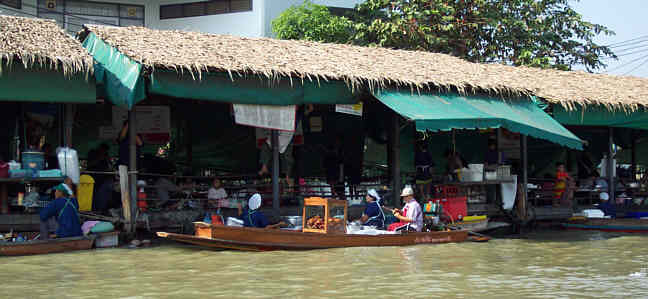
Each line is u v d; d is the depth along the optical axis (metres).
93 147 15.74
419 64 16.03
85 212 11.95
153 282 8.17
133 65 11.91
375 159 18.64
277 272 8.89
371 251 10.98
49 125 14.31
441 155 18.75
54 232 11.34
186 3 25.56
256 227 11.55
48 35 11.96
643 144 20.75
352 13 25.73
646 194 19.16
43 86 11.23
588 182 17.95
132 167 12.05
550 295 7.53
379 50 16.83
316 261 9.88
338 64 14.20
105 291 7.62
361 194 15.99
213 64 12.26
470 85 14.94
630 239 13.66
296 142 16.72
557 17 26.11
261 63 12.98
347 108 14.41
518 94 15.66
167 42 13.37
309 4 23.69
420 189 14.87
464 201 14.71
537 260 10.38
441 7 23.72
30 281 8.22
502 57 25.36
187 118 16.73
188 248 11.28
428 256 10.57
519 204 15.63
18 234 11.12
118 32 13.62
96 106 15.62
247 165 17.17
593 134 19.69
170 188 13.30
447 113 13.54
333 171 15.98
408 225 12.41
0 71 10.80
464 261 10.11
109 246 11.51
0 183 11.52
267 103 12.98
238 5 25.28
